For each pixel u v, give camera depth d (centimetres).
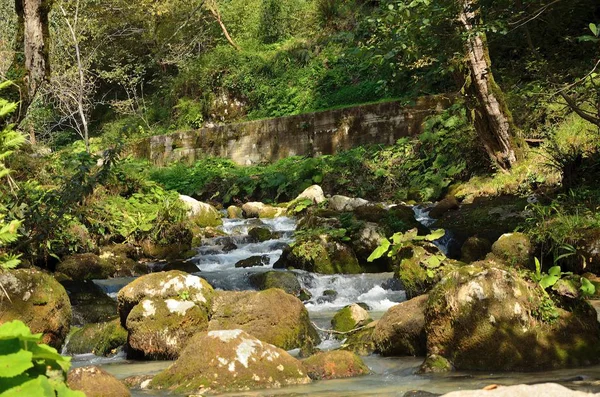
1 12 2200
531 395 201
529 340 543
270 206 1742
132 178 1481
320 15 2867
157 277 728
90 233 1267
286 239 1387
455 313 564
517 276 572
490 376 519
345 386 509
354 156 1884
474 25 964
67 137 3055
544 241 948
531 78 1602
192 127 2880
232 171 2153
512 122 1473
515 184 1405
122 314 738
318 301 993
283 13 3119
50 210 939
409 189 1669
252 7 3234
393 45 913
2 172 310
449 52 959
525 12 948
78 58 2172
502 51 1658
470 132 1616
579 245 921
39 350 145
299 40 2925
